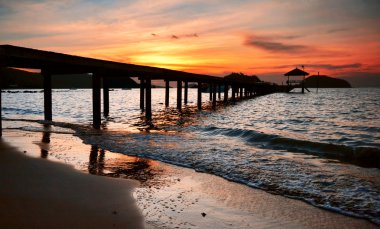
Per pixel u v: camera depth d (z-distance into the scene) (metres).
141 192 4.81
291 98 51.38
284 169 6.54
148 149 8.32
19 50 9.20
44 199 4.24
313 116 21.02
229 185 5.41
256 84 55.88
